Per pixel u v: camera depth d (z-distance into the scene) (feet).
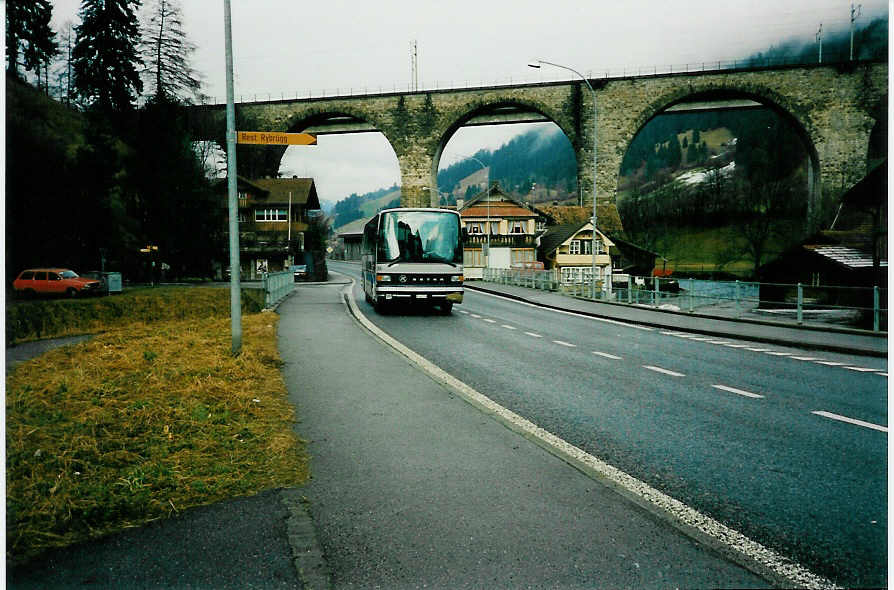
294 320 60.34
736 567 12.19
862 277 90.17
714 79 210.38
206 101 214.07
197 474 16.56
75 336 68.18
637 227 346.13
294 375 32.17
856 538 13.51
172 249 156.56
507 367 37.01
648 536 13.47
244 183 217.36
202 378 27.78
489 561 12.31
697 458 19.29
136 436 19.40
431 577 11.70
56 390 25.02
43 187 107.96
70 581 11.43
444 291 68.69
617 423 23.73
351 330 52.42
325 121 252.83
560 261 201.05
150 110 158.61
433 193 233.96
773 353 44.55
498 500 15.38
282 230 217.15
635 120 216.54
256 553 12.54
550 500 15.40
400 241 68.64
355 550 12.72
